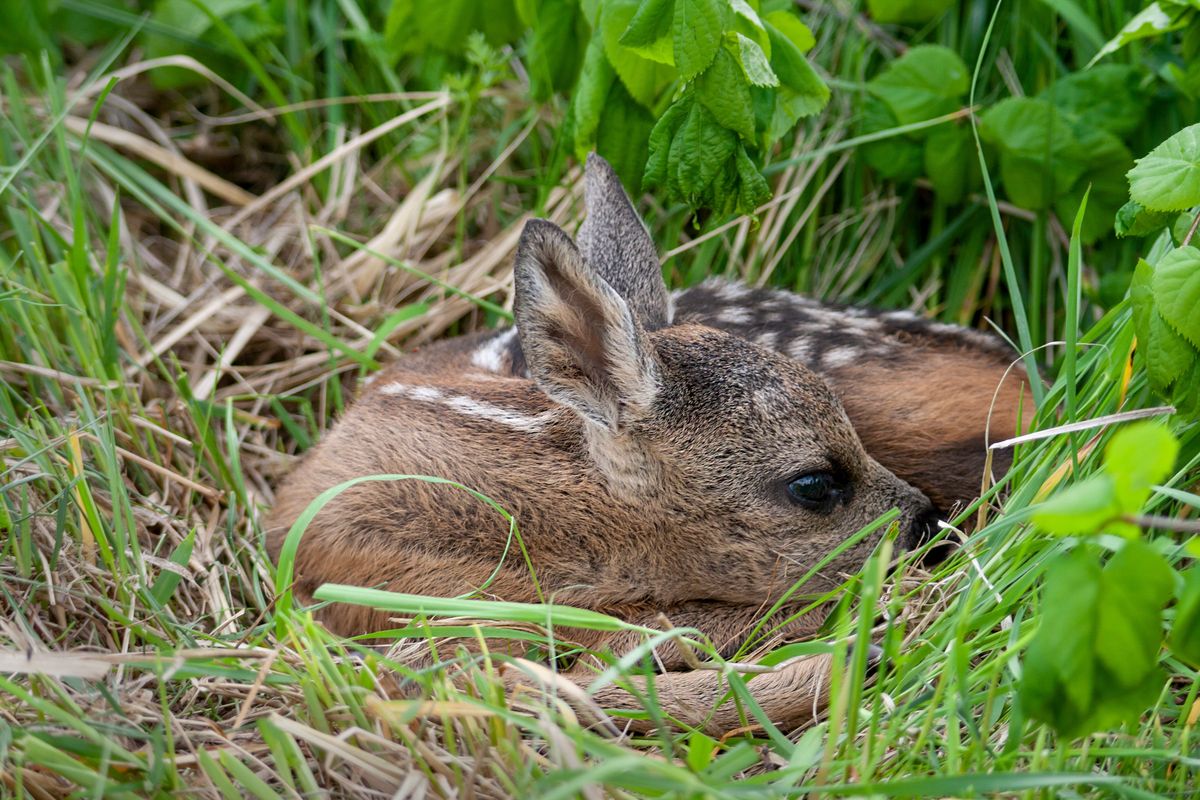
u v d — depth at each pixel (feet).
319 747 15.12
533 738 16.34
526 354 19.56
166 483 23.00
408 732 14.84
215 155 32.71
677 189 22.34
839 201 29.68
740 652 19.08
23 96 31.19
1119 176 25.70
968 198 28.19
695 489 20.81
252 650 16.47
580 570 21.04
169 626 18.53
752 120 21.50
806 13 30.09
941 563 19.89
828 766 14.32
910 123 27.09
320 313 29.19
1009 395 22.75
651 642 14.83
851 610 19.33
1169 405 18.21
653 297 22.95
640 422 20.57
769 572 21.22
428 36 29.81
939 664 16.79
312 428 26.84
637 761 12.78
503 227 30.83
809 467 20.79
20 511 19.62
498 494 20.95
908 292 29.07
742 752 14.64
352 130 32.58
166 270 30.07
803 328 24.04
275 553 22.27
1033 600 17.16
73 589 18.85
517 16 29.60
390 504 21.04
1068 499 12.06
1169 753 14.56
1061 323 27.04
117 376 24.80
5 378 23.90
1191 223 18.25
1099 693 12.66
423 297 29.86
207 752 14.84
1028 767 15.43
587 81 24.80
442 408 21.97
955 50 28.73
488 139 31.40
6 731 14.82
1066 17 26.09
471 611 16.55
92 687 16.49
